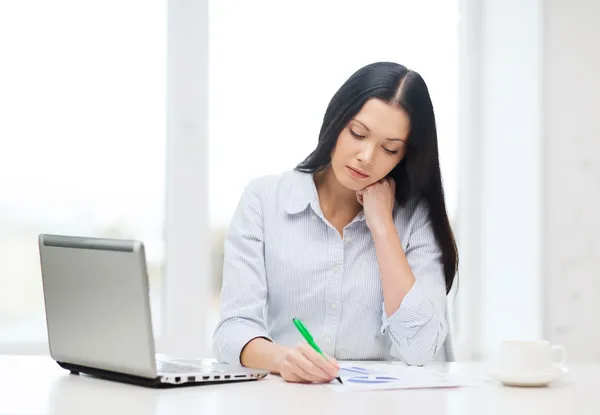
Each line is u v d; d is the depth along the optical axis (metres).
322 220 2.07
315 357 1.52
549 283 3.28
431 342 1.91
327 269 2.05
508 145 3.39
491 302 3.41
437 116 3.49
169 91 3.22
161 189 3.24
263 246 2.07
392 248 1.97
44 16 3.14
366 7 3.39
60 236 1.57
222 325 1.91
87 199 3.18
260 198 2.10
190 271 3.22
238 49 3.30
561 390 1.51
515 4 3.36
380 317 2.07
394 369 1.72
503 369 1.57
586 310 3.29
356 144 1.92
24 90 3.12
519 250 3.34
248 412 1.24
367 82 1.92
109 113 3.20
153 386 1.47
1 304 3.10
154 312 3.22
